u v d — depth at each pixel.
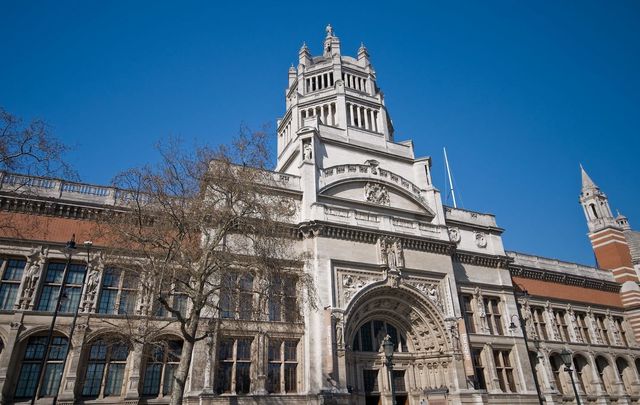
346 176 42.09
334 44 60.06
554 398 44.81
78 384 27.05
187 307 31.62
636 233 70.19
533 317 50.44
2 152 20.77
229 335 30.95
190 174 25.69
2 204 29.58
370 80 57.38
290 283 34.22
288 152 50.88
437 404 35.16
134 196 27.02
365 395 35.72
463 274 44.94
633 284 60.81
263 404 29.42
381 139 49.69
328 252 36.00
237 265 26.00
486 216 51.16
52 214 30.77
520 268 52.00
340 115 50.22
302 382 31.78
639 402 51.72
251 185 26.08
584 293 57.16
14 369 26.20
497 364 42.16
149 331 24.77
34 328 27.12
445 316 38.94
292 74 63.62
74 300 29.20
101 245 30.69
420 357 38.94
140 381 28.33
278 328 32.53
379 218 40.22
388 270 37.69
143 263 26.20
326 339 32.09
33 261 29.00
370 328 38.78
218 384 29.62
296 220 37.41
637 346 57.16
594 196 69.44
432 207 45.59
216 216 25.44
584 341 52.75
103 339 27.89
